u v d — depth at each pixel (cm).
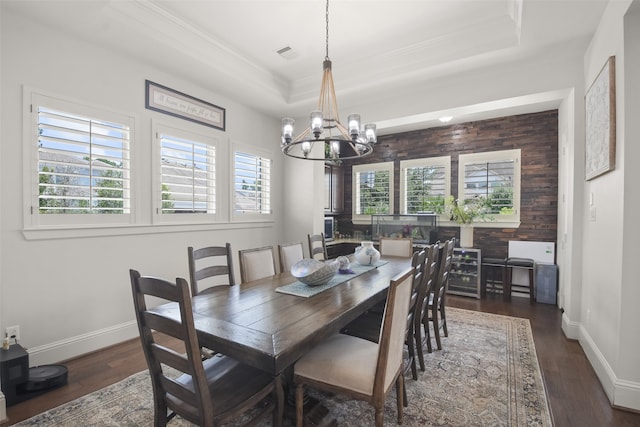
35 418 184
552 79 300
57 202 251
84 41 263
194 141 354
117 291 287
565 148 375
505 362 255
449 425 179
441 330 328
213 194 376
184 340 121
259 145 446
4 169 224
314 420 178
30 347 236
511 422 182
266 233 460
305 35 298
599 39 240
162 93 321
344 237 635
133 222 296
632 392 191
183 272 343
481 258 470
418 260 207
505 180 483
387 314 147
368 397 151
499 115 479
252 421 144
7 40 224
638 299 191
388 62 332
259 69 363
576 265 297
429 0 247
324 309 178
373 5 253
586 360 258
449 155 530
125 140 291
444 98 354
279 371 123
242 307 181
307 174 471
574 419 185
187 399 131
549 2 214
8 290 226
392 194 587
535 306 414
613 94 206
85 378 229
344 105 415
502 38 274
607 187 224
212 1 248
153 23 258
